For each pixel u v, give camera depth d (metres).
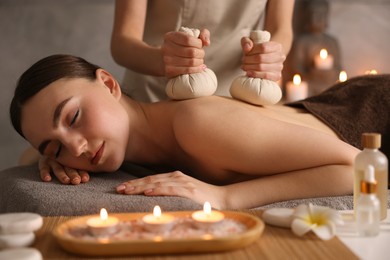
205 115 1.41
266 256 0.92
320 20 4.57
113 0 4.75
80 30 4.75
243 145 1.38
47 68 1.45
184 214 1.08
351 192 1.40
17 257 0.87
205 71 1.53
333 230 1.01
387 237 1.05
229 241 0.93
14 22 4.69
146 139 1.59
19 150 4.48
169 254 0.93
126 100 1.59
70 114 1.39
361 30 4.71
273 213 1.09
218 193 1.37
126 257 0.92
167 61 1.52
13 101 1.49
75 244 0.92
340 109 1.72
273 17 2.00
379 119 1.68
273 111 1.60
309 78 4.57
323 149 1.39
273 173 1.44
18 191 1.38
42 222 1.08
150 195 1.29
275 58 1.57
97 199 1.26
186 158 1.58
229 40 1.99
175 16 1.98
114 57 1.88
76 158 1.44
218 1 1.96
